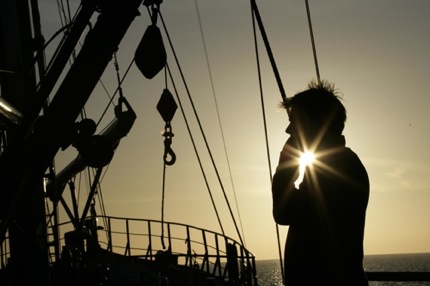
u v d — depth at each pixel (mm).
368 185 4008
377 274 5445
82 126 6695
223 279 14141
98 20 6160
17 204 6516
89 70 6219
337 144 4031
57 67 6219
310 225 3916
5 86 9008
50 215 8602
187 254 14500
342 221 3891
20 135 6309
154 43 5984
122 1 6086
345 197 3906
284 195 3912
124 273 14547
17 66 9070
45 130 6332
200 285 13609
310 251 3912
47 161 6527
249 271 13578
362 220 3939
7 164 6348
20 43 9195
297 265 3936
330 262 3859
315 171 3955
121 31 6145
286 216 3910
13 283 7996
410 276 5344
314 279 3873
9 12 9195
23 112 8711
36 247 7977
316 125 4008
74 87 6254
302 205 3930
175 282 12633
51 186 8375
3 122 8055
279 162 4000
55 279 11141
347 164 3977
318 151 3988
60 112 6305
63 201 11555
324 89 4098
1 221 6605
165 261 12633
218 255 14500
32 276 7969
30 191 7672
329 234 3871
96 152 6727
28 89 8930
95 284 12109
